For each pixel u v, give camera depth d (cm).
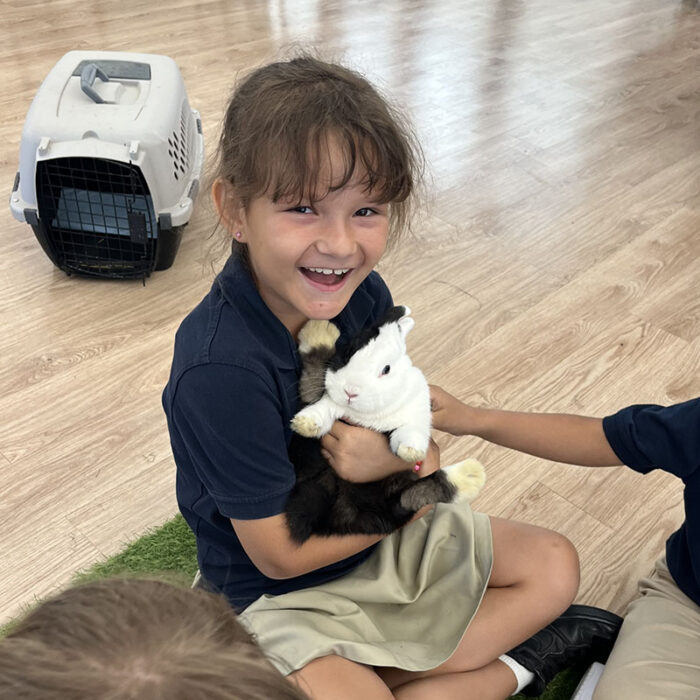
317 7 363
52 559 131
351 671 94
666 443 102
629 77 309
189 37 321
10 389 162
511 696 117
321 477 95
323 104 76
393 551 109
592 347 180
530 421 114
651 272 204
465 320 186
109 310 184
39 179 175
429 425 94
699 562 105
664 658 105
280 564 93
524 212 226
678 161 253
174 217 182
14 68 284
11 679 40
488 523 111
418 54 320
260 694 42
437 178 238
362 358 88
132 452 150
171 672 41
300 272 85
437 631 104
